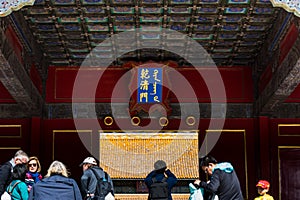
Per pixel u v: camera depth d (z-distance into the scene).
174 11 18.75
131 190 22.77
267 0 17.77
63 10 18.61
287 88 19.09
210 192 11.14
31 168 11.66
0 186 10.54
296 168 22.78
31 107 21.69
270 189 22.64
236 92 23.81
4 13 14.07
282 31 18.33
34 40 20.86
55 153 23.16
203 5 18.22
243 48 22.16
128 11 18.73
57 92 23.70
